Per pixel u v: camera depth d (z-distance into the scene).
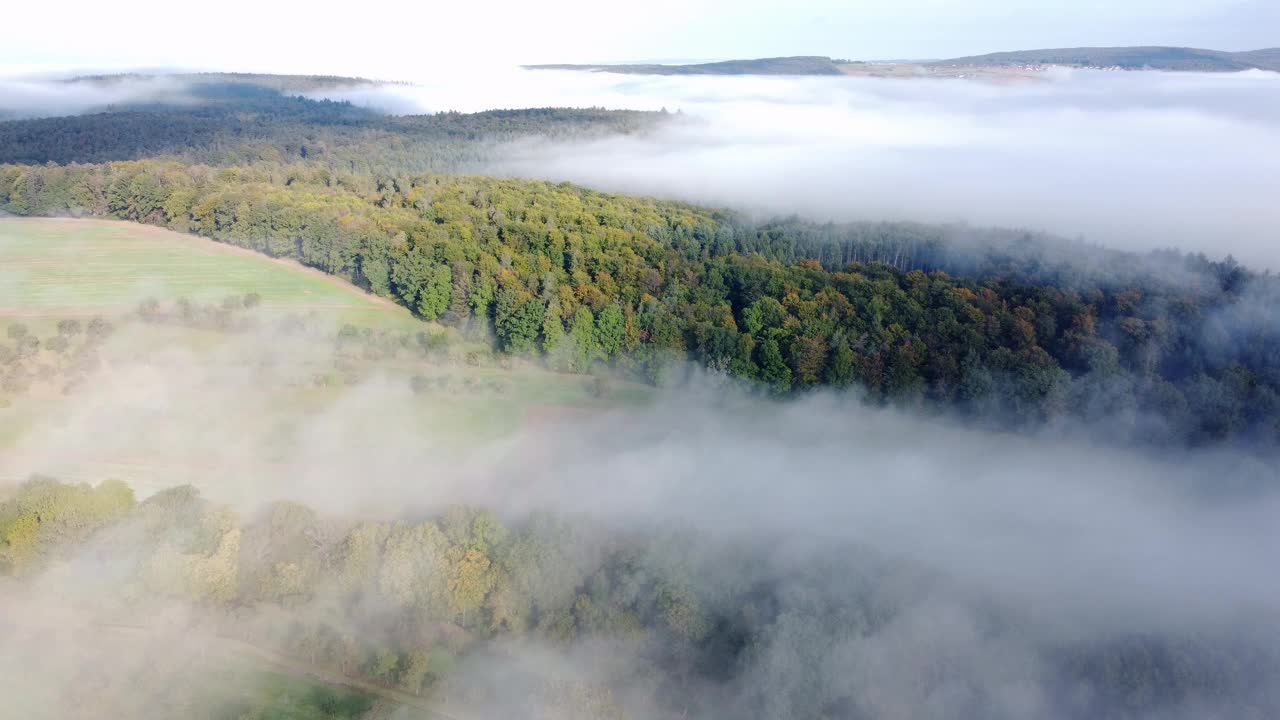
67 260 139.62
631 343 115.25
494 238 137.50
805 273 127.06
